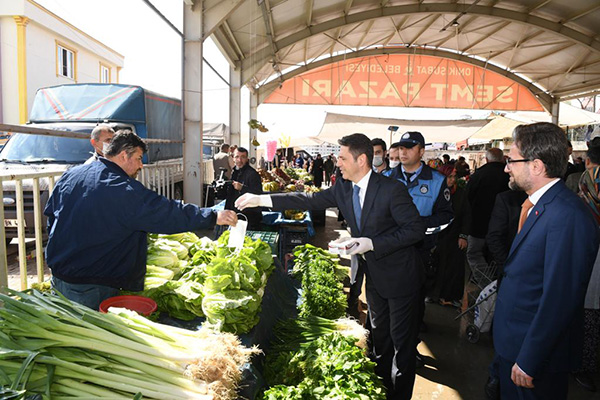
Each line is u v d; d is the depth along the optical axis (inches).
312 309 134.3
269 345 107.0
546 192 74.7
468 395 131.6
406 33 725.3
